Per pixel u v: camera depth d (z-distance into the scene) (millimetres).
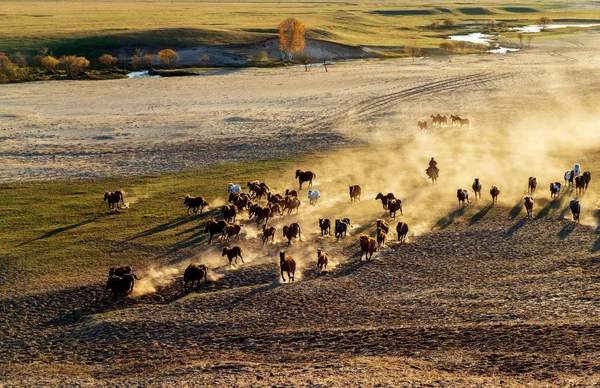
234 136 69062
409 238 37500
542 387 18906
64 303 29609
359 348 23453
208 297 29422
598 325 23672
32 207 45438
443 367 21172
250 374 21234
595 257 32625
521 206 43062
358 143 65188
